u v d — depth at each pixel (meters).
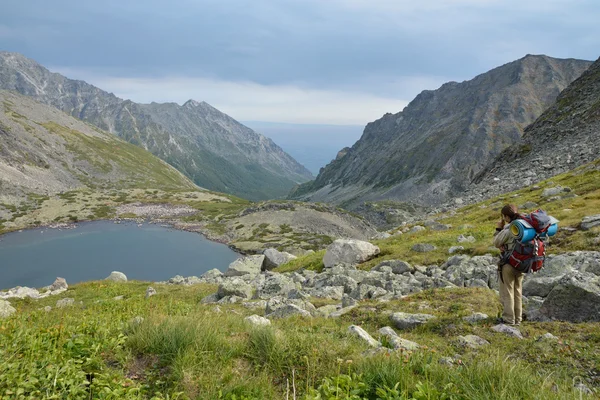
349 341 7.46
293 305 12.21
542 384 5.32
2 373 5.32
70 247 132.75
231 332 8.09
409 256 21.09
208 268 113.00
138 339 7.16
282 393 5.82
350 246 23.94
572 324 8.15
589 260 11.33
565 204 24.00
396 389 5.30
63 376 5.56
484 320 9.13
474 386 5.25
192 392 5.79
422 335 8.80
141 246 139.62
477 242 19.97
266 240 147.12
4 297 25.67
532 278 11.45
